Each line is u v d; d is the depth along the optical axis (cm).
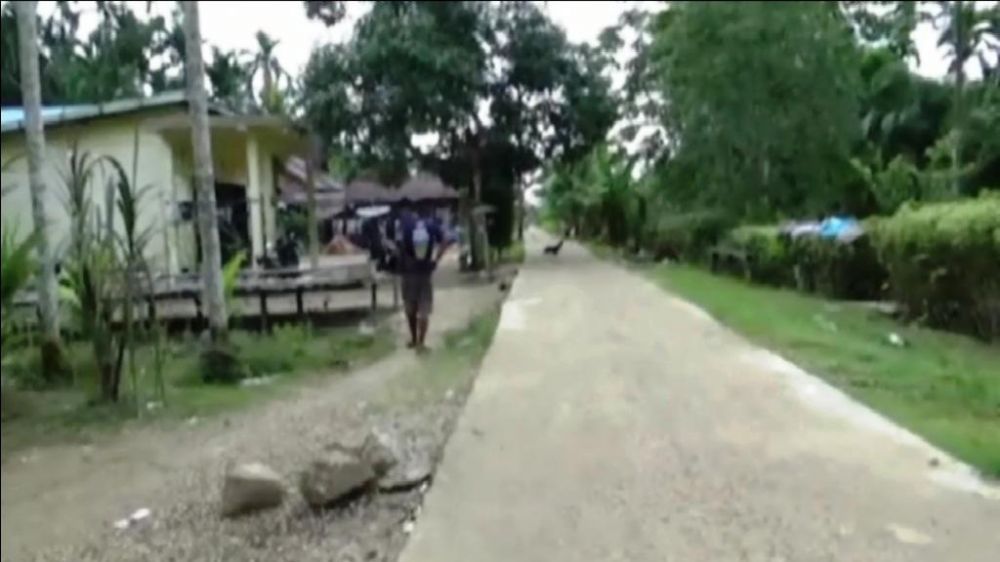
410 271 1201
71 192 1039
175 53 1614
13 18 1305
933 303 746
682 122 2270
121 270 970
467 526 447
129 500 595
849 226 1391
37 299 1109
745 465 512
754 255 1883
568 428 634
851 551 376
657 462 534
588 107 2852
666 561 386
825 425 587
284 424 802
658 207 2852
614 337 1088
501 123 2856
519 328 1234
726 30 2031
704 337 1045
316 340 1323
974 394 442
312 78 2586
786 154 2003
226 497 530
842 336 952
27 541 518
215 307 1124
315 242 1977
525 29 2797
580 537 422
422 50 2536
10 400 935
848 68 1877
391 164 2662
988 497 402
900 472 461
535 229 10381
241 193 1842
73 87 1511
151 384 1024
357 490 514
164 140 1559
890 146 1451
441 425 682
